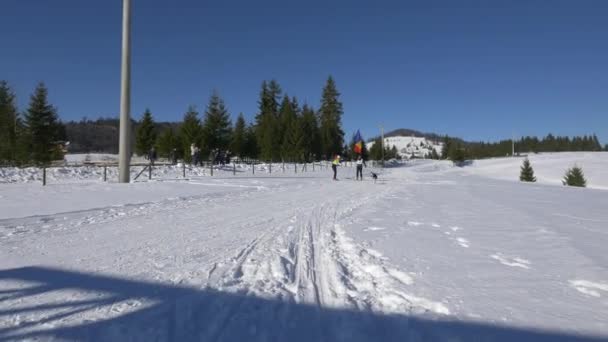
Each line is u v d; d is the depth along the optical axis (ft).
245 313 11.65
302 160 185.37
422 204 39.24
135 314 11.53
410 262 16.75
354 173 131.23
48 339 9.96
